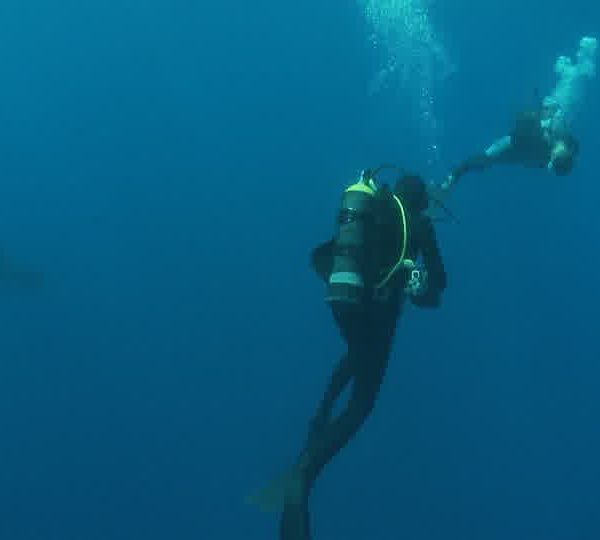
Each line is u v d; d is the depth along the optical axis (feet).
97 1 123.75
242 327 40.81
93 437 34.45
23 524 30.01
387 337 12.10
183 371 38.14
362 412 12.03
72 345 39.93
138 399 36.65
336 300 11.08
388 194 11.67
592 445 32.94
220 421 35.19
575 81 38.32
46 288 41.73
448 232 45.14
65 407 36.17
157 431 34.83
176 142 86.48
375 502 31.30
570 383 36.63
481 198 46.75
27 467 32.78
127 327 41.50
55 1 128.47
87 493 31.63
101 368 38.29
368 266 11.37
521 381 37.01
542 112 23.32
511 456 32.96
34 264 44.65
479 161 24.39
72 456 33.53
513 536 29.35
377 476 32.30
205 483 32.68
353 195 11.59
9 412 35.53
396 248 11.46
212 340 40.06
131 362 38.73
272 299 42.83
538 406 35.53
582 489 31.12
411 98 66.59
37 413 35.76
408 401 36.11
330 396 13.33
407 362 37.91
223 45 119.03
